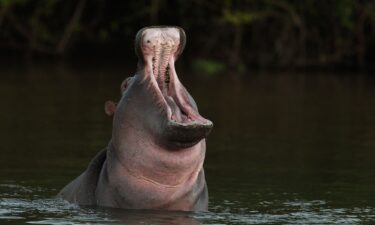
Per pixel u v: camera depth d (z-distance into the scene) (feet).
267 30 293.64
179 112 77.20
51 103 175.22
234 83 226.99
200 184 81.15
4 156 115.65
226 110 169.07
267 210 84.33
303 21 289.12
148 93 77.36
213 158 117.39
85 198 83.56
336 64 292.81
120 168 79.36
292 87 219.82
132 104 78.23
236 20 279.08
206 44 293.64
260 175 104.99
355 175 105.91
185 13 299.38
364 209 85.71
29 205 83.71
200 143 78.95
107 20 311.27
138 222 74.95
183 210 79.97
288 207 86.17
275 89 213.66
